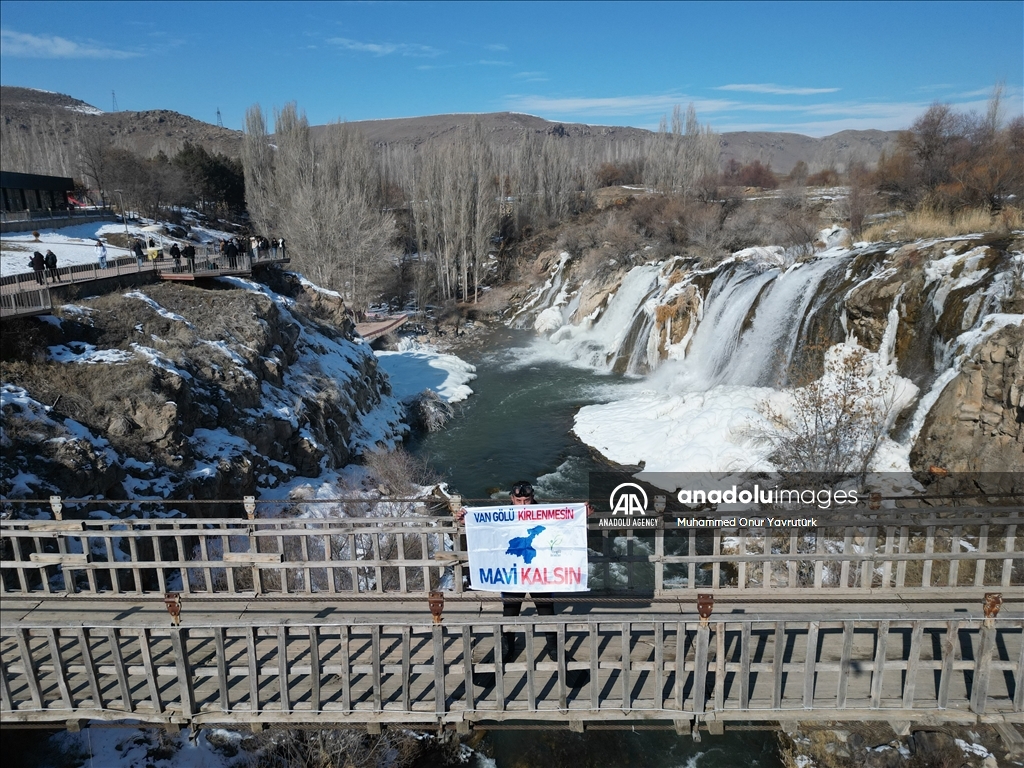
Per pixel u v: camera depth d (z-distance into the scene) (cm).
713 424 2642
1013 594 966
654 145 9044
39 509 1520
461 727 798
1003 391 1955
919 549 1691
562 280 6069
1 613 992
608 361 4338
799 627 922
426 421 3322
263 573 1598
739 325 3391
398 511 2175
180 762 1227
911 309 2483
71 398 1886
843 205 4775
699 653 777
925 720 784
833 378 2569
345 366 3203
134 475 1814
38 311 2088
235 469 2083
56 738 1222
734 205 6128
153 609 997
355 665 807
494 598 937
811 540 1791
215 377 2303
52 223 5288
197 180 8162
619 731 1404
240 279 3309
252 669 797
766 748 1330
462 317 6088
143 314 2491
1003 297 2167
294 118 7594
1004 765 1094
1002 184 3441
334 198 5688
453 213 6388
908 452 2178
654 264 4925
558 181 8088
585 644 904
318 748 1297
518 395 3800
